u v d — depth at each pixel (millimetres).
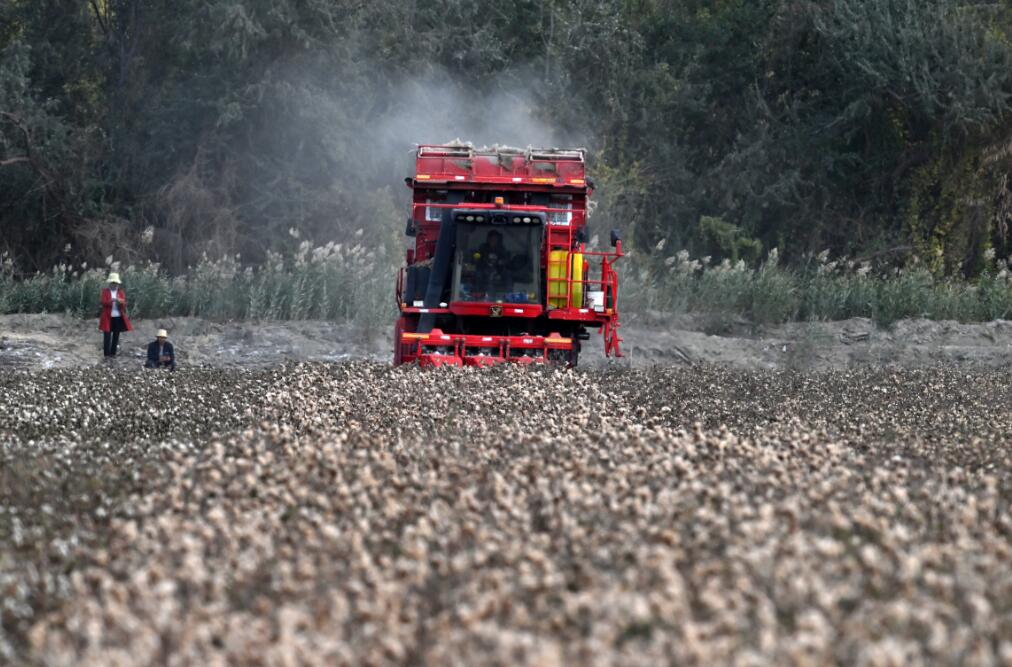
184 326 110938
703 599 21891
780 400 58375
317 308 116312
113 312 101750
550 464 34938
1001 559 25703
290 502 29906
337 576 24562
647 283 123562
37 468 37062
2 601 24828
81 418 49969
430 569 24984
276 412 49844
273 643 21219
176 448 39812
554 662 19500
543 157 83375
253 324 112375
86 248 142125
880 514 28891
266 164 145875
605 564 24969
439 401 51656
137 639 21094
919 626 21109
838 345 113938
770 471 33500
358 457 35531
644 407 52344
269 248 144875
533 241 78000
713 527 26766
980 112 147750
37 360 101312
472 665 20094
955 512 28641
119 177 148125
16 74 143625
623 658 19984
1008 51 149500
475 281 77750
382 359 105000
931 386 65875
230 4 138375
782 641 20266
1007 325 115125
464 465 35125
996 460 39656
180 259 142375
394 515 28969
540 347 74938
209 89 145125
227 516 28719
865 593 22938
